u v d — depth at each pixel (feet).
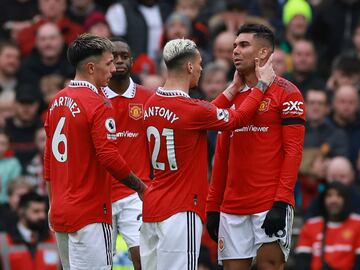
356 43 181.16
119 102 116.47
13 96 168.25
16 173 158.10
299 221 147.02
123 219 117.08
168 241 107.34
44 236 145.48
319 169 150.41
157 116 107.65
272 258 108.88
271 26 184.34
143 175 116.57
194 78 108.37
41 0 182.60
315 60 180.34
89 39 107.14
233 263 110.83
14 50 174.50
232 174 110.11
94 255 106.93
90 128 106.01
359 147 160.25
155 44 180.55
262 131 108.68
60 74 174.70
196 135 107.65
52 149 107.96
